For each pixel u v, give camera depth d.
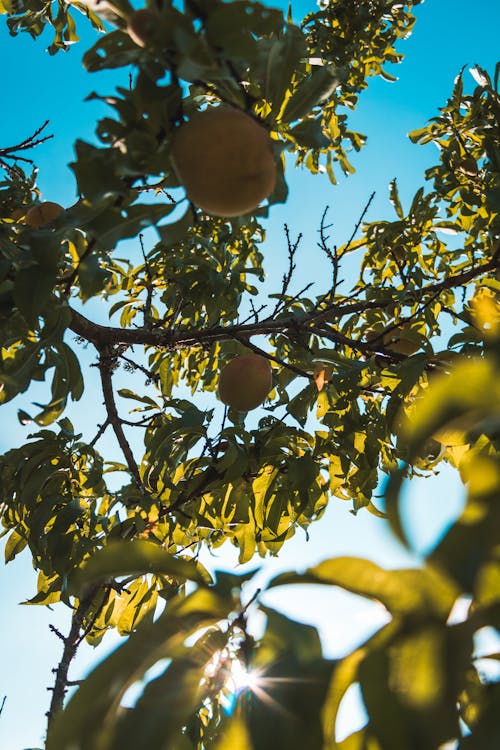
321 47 6.01
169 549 4.52
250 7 1.83
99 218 2.05
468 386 0.62
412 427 0.63
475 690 0.82
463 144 5.32
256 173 1.87
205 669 0.82
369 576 0.74
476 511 0.65
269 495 4.38
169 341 4.22
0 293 2.52
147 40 1.81
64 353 3.04
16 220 4.67
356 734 0.75
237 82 1.99
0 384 2.69
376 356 4.36
